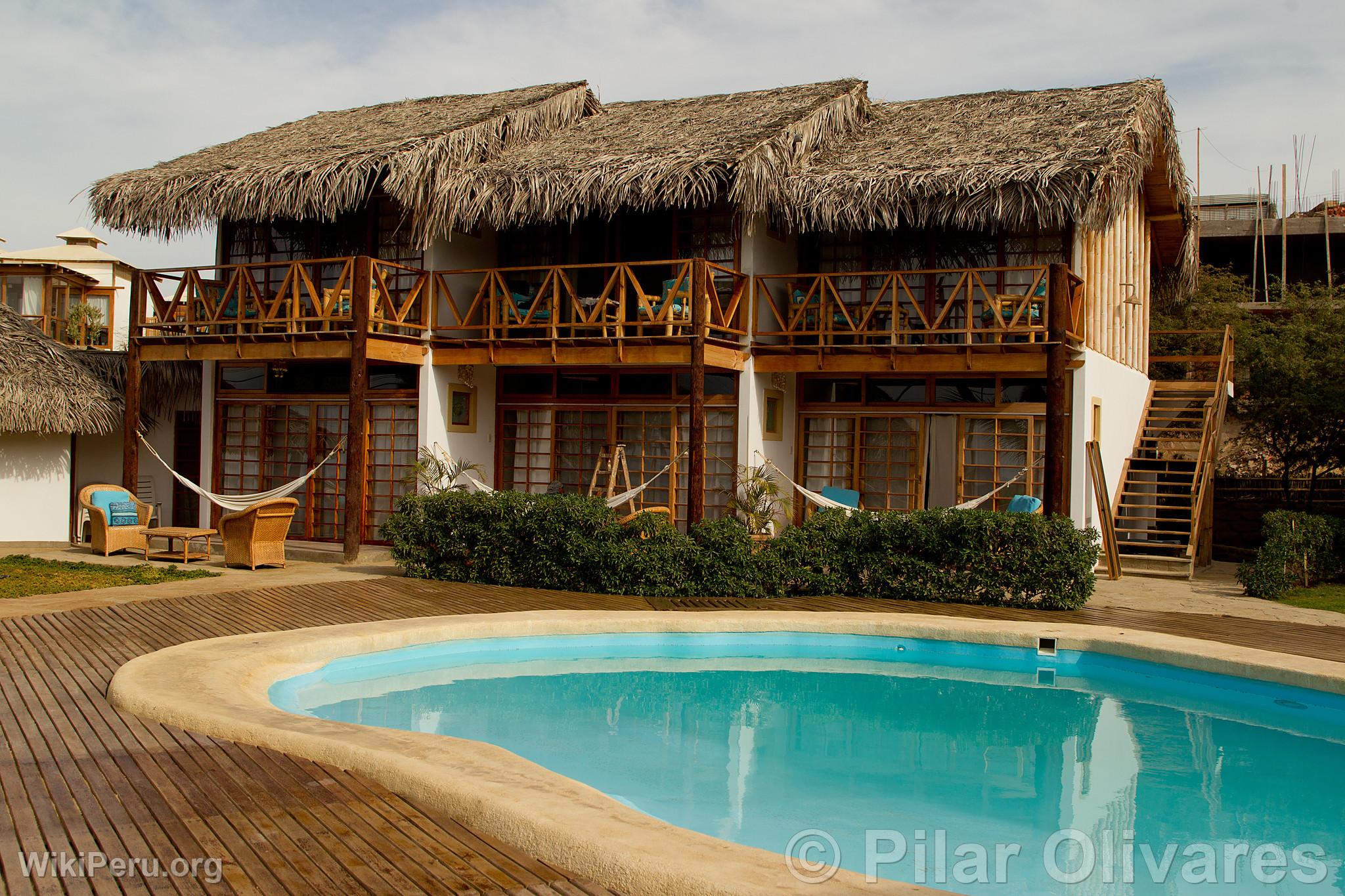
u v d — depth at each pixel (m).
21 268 21.58
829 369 13.05
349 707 7.54
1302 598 11.34
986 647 9.21
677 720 7.51
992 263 13.41
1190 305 20.28
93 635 8.48
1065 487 12.67
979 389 13.29
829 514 11.22
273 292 15.49
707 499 13.80
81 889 3.66
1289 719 7.70
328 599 10.38
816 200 12.14
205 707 5.98
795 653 9.58
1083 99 13.78
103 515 13.55
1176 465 15.77
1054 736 7.23
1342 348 15.61
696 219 14.10
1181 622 9.70
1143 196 16.06
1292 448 16.70
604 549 10.93
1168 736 7.22
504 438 14.99
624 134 14.59
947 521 10.68
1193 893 4.66
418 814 4.57
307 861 4.00
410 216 14.64
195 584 11.18
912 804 5.85
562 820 4.25
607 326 13.08
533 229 15.21
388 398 14.26
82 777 4.93
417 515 11.82
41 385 14.79
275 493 13.21
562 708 7.75
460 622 9.10
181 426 16.55
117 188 14.09
